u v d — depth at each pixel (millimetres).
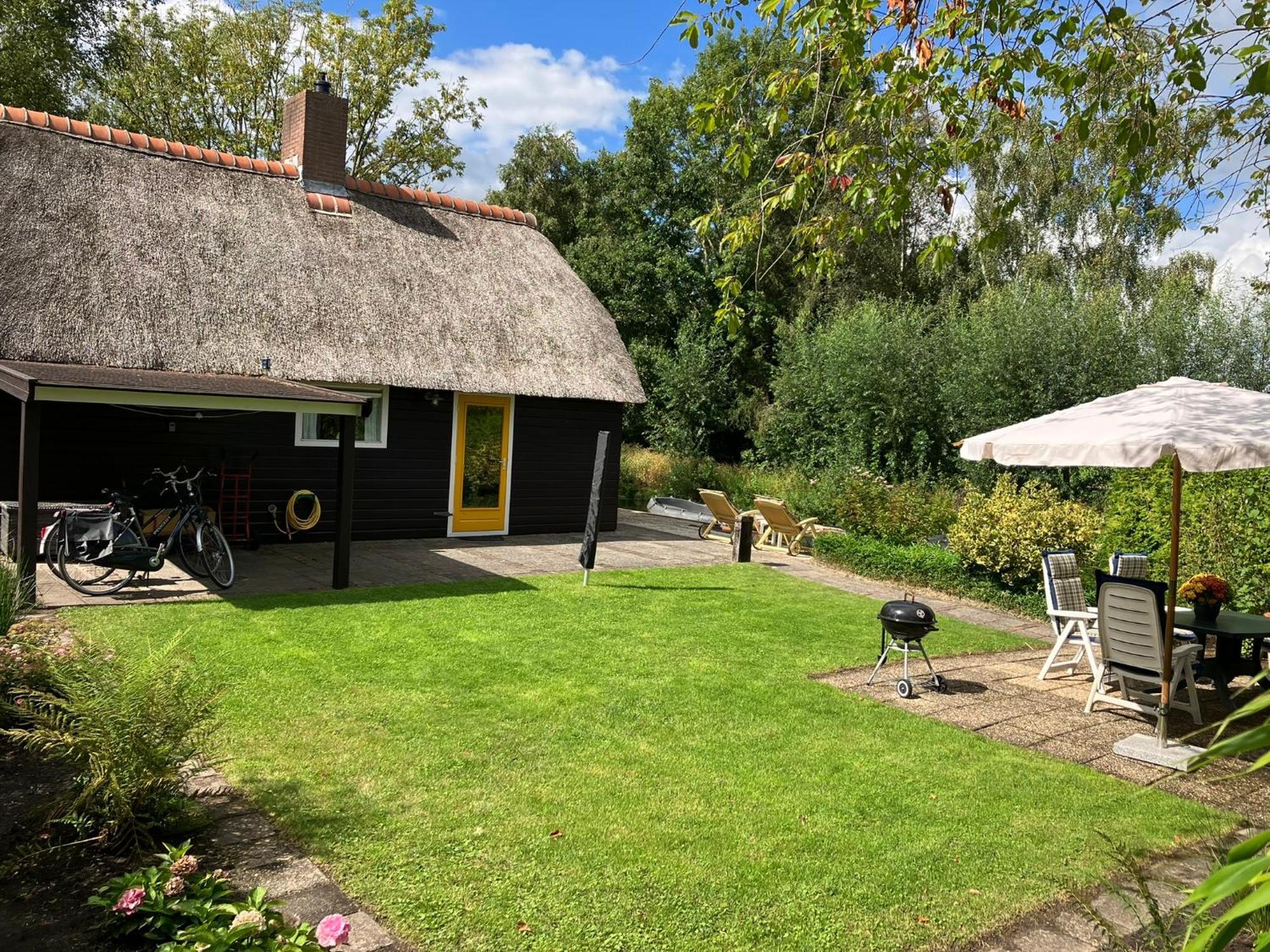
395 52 28172
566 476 15781
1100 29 5723
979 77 6023
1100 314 17688
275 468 12438
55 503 9500
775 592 11203
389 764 4957
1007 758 5684
